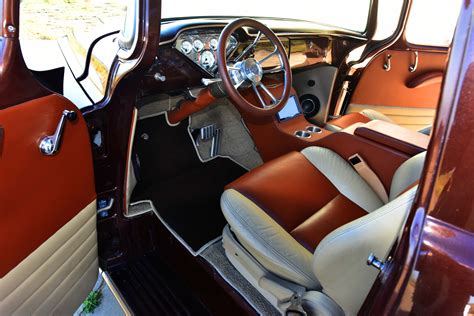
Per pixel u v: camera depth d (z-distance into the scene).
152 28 0.99
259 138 1.91
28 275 0.86
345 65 2.23
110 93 1.12
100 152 1.19
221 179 1.92
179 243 1.47
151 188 1.72
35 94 0.81
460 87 0.41
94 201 1.10
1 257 0.77
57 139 0.84
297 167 1.40
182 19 1.58
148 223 1.52
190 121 2.03
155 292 1.35
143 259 1.52
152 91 1.42
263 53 1.74
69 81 1.25
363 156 1.52
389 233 0.71
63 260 1.01
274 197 1.21
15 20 0.72
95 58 1.20
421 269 0.48
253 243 1.06
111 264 1.45
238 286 1.25
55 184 0.90
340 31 2.14
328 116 2.44
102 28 1.22
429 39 2.20
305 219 1.19
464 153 0.42
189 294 1.35
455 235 0.45
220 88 1.48
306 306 0.93
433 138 0.46
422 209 0.48
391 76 2.33
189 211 1.64
